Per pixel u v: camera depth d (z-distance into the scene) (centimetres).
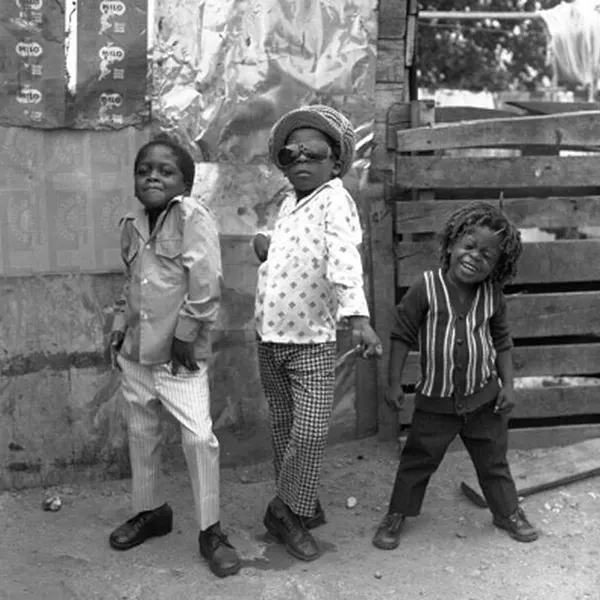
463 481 377
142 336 307
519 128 394
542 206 402
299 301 310
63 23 352
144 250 311
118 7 357
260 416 402
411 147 393
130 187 370
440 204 399
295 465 318
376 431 424
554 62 508
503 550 326
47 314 370
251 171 386
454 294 321
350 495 377
